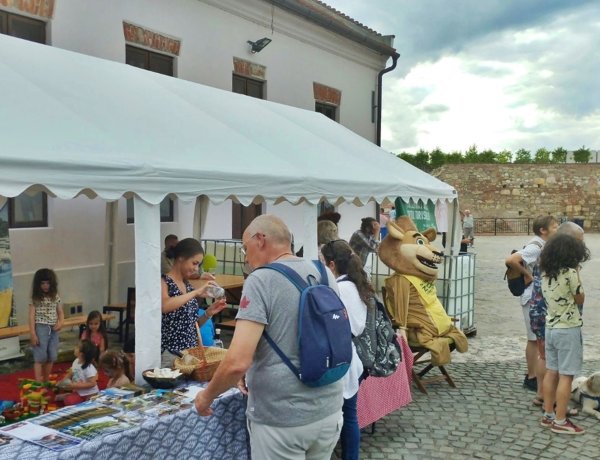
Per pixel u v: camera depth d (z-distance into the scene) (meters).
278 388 2.65
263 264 2.88
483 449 4.80
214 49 10.45
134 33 8.99
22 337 7.57
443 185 8.34
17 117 3.83
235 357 2.57
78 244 8.33
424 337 6.18
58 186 3.50
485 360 7.56
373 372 4.16
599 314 10.88
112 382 4.41
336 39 13.48
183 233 10.06
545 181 39.00
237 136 5.66
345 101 14.15
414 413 5.61
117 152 3.96
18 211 7.62
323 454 2.83
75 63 5.61
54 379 5.76
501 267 18.34
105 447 2.95
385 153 8.68
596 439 5.00
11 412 4.42
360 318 4.07
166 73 9.74
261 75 11.55
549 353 5.19
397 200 7.63
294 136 6.76
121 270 8.87
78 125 4.14
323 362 2.64
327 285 2.89
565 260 4.92
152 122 4.93
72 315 7.75
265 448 2.70
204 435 3.43
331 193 5.70
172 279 4.30
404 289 6.30
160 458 3.22
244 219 11.70
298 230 11.27
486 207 39.59
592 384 5.54
